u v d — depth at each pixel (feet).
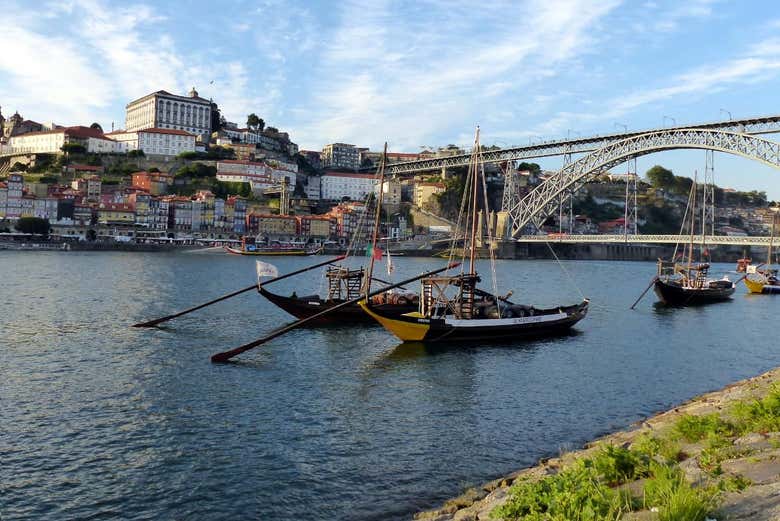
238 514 57.62
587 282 376.48
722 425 57.77
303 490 62.34
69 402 91.71
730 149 446.19
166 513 57.88
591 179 606.55
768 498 34.53
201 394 96.89
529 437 78.64
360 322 171.42
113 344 135.44
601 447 60.13
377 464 69.05
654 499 35.29
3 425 80.94
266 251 632.38
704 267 275.80
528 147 646.74
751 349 148.56
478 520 45.60
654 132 516.32
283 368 115.96
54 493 61.77
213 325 165.48
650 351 141.79
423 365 120.67
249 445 74.74
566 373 116.47
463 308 149.07
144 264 418.51
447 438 77.87
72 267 366.02
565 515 34.12
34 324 159.53
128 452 72.28
